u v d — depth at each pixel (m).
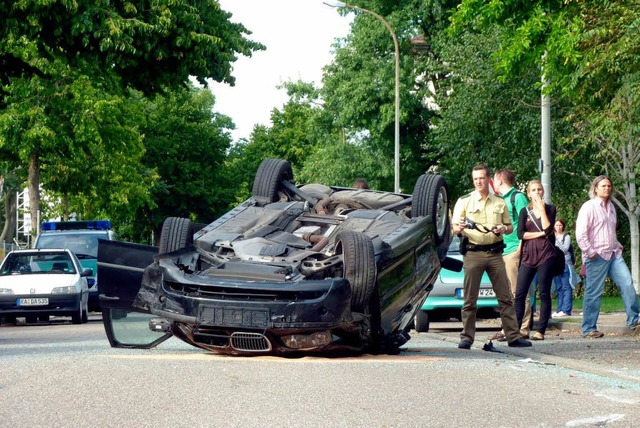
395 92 43.75
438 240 11.94
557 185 31.83
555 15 15.95
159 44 24.08
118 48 22.73
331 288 9.41
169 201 74.94
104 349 11.05
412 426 5.91
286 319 9.30
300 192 12.12
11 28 22.19
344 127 48.09
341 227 10.91
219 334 9.62
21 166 44.09
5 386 7.36
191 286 9.70
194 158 76.31
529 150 31.44
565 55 15.09
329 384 7.70
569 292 19.56
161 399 6.78
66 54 23.80
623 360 10.73
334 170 47.34
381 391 7.37
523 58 16.72
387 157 47.19
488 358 10.53
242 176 83.56
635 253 33.91
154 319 10.35
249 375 8.16
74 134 39.44
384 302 10.06
